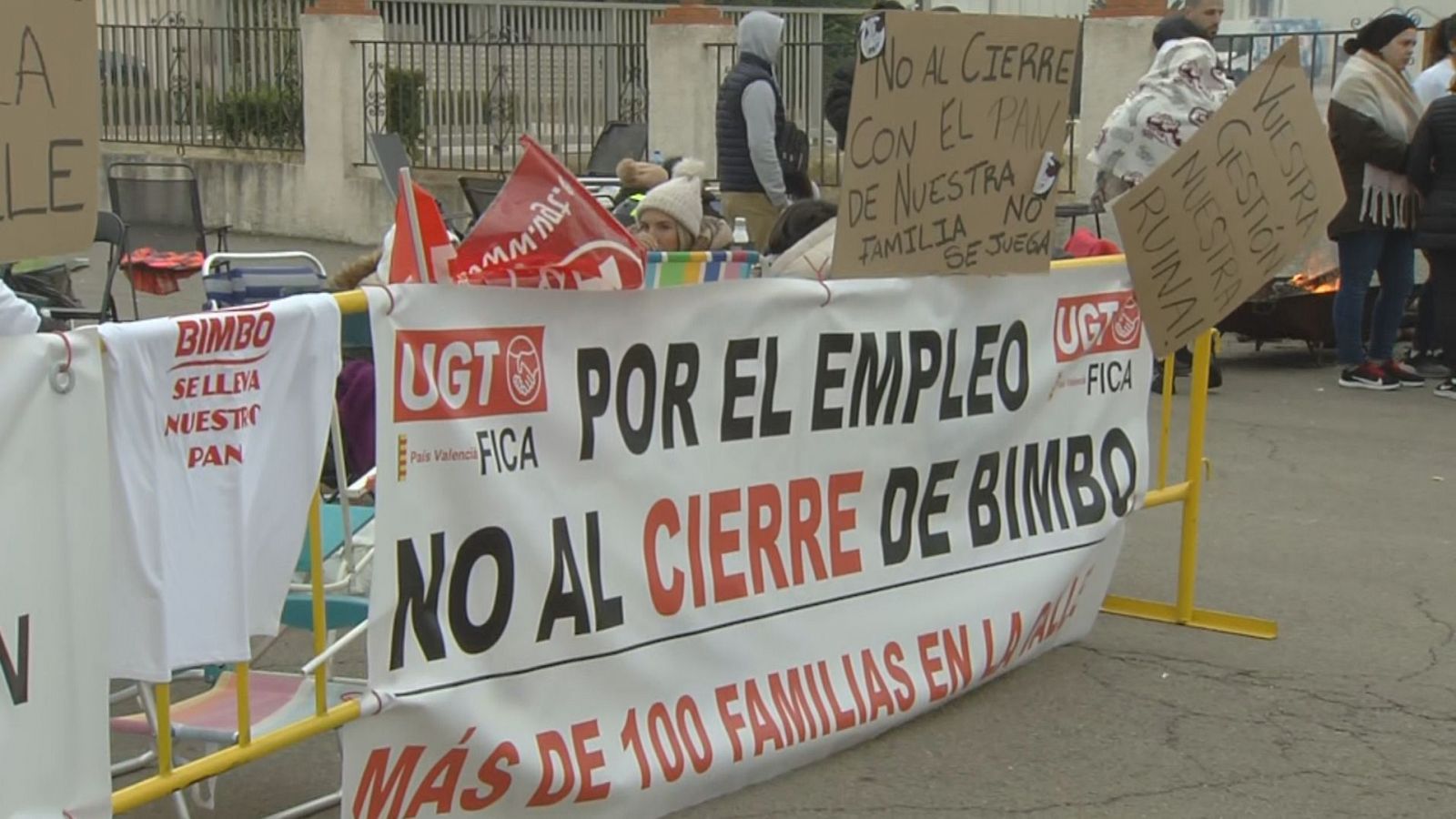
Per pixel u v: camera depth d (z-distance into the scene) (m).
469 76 15.12
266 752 3.20
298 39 15.85
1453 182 8.84
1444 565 6.23
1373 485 7.39
